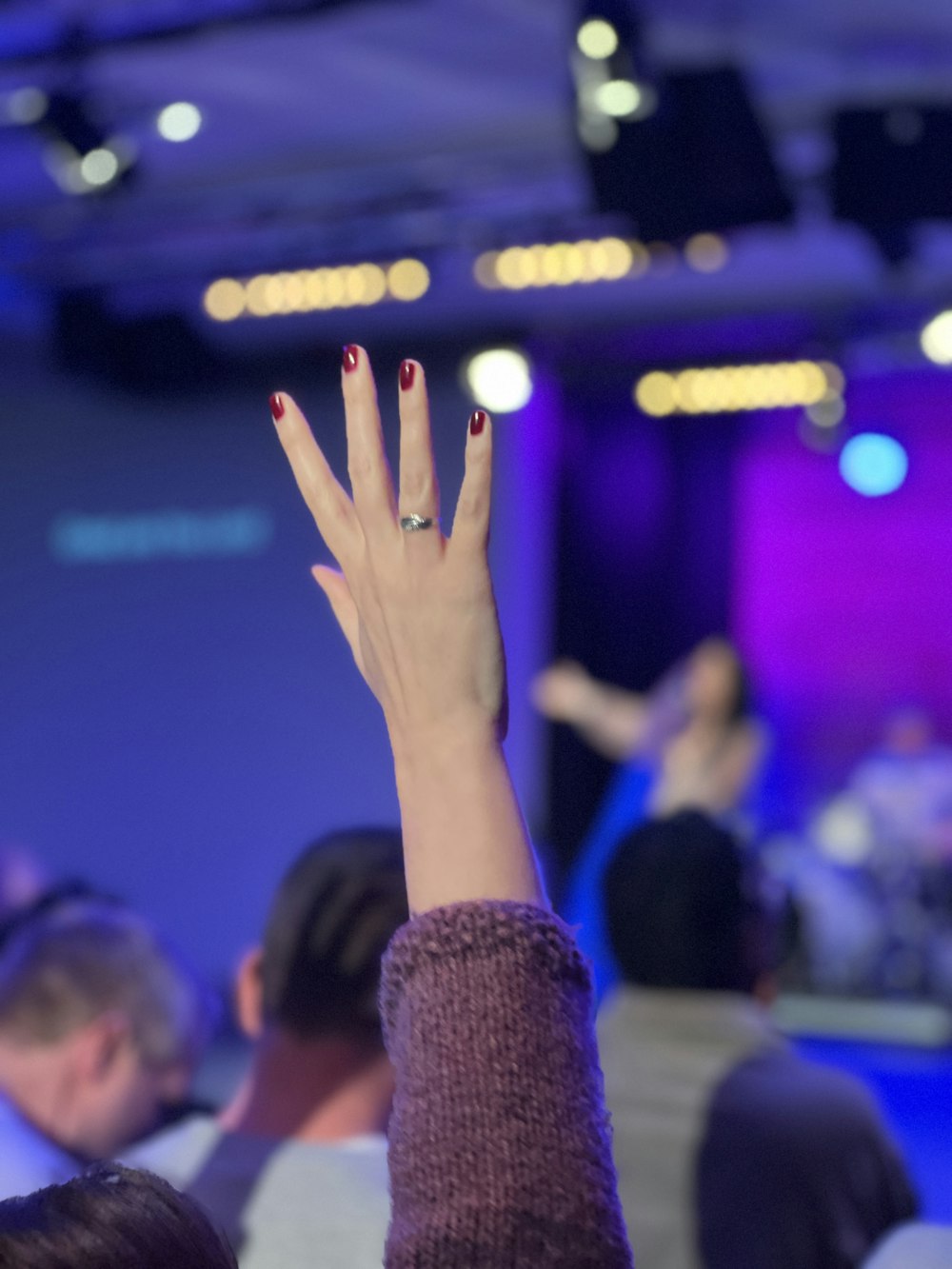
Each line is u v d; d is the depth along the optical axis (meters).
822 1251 1.62
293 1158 1.30
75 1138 1.55
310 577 9.20
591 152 4.53
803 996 9.10
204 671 9.42
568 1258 0.65
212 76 5.26
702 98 4.51
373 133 5.89
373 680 0.74
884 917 9.20
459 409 8.58
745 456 10.20
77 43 4.84
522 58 5.10
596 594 9.69
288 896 1.34
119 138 5.19
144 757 9.54
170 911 9.42
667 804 5.28
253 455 9.30
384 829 1.40
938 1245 1.25
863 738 10.81
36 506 9.82
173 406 9.48
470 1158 0.66
